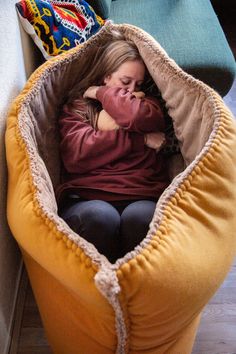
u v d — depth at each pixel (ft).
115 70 3.92
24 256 3.03
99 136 3.60
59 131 3.98
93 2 5.25
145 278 2.15
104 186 3.52
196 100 3.40
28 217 2.49
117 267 2.12
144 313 2.27
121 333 2.41
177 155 4.21
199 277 2.36
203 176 2.72
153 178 3.69
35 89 3.42
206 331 3.74
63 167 3.91
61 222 2.41
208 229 2.57
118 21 5.54
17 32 3.98
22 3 4.15
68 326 2.87
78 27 4.73
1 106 3.10
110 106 3.69
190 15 5.52
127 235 3.13
